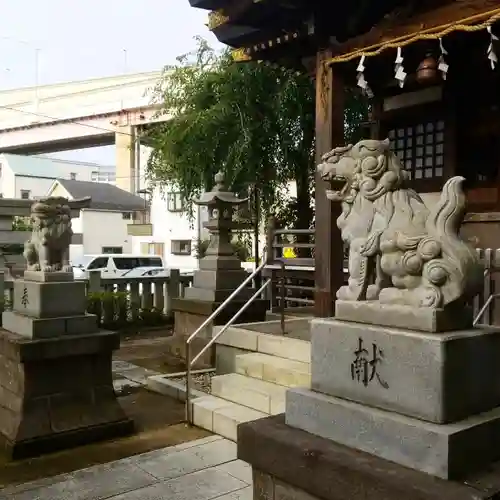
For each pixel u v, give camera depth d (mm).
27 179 40094
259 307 9094
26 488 4660
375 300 3139
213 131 13312
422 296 2846
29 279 5973
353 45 7387
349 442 2893
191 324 9633
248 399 6141
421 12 7012
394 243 2990
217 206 9625
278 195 14977
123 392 7891
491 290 5949
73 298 5859
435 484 2412
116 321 12953
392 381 2799
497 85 8648
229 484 4727
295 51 8867
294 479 2932
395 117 9969
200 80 14281
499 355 2930
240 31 8617
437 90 9195
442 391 2596
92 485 4723
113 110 34219
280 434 3096
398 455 2662
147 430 6172
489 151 8844
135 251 34156
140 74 33812
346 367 3035
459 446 2510
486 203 8719
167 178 15430
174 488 4656
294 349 6367
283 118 13000
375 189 3232
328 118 7734
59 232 5895
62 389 5680
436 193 9297
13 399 5629
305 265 10383
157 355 10516
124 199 33312
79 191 32156
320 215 7777
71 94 36625
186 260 31844
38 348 5418
